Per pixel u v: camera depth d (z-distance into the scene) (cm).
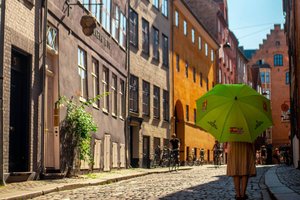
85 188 1467
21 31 1458
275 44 9731
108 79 2512
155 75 3562
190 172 2642
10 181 1370
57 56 1742
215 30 5906
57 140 1702
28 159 1505
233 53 7225
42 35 1605
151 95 3450
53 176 1628
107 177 1847
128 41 2992
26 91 1517
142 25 3319
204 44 5262
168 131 3828
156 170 2691
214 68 5784
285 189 1252
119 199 1154
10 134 1437
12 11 1400
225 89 932
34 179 1520
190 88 4584
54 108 1705
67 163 1770
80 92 2019
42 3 1605
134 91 3128
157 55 3644
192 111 4644
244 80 8188
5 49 1354
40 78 1591
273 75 9688
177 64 4175
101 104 2347
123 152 2803
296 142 2873
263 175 2170
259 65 9700
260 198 1159
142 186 1569
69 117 1784
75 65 1942
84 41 2070
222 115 918
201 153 4556
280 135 9456
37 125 1560
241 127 915
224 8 6681
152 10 3531
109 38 2541
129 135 2955
